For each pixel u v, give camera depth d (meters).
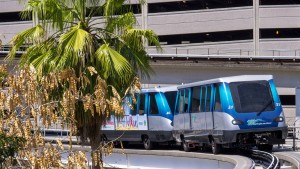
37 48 21.20
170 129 37.16
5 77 11.48
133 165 33.91
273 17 83.06
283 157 28.14
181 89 35.12
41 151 11.26
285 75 65.75
